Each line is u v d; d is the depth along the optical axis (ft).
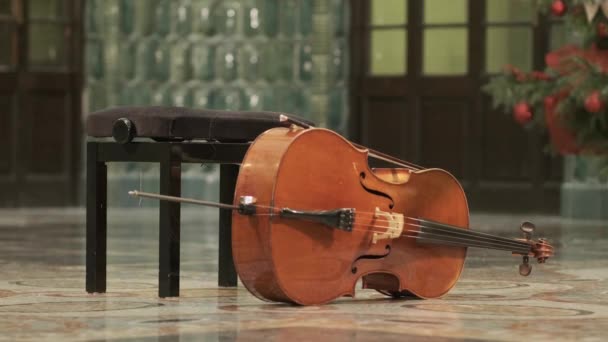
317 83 57.16
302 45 57.52
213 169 57.88
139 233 41.22
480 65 54.54
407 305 19.43
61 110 57.41
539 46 53.52
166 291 20.56
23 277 25.03
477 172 54.95
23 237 38.78
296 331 16.21
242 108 58.29
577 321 17.43
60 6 57.11
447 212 20.66
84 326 16.83
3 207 56.39
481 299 20.49
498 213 54.70
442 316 17.95
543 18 53.31
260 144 18.86
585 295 21.29
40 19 56.65
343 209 18.74
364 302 19.83
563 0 34.53
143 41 58.39
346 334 15.93
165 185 20.27
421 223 20.07
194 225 46.57
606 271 26.53
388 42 55.98
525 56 53.93
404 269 20.08
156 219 50.19
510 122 54.44
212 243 36.55
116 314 18.25
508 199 54.60
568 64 34.47
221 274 22.77
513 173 54.49
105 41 57.72
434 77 55.21
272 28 57.88
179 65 58.65
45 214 52.70
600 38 34.81
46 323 17.17
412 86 55.57
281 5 57.77
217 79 58.59
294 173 18.60
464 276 25.14
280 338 15.58
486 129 54.75
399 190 19.98
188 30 58.65
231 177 22.68
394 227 19.76
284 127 20.66
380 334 15.92
